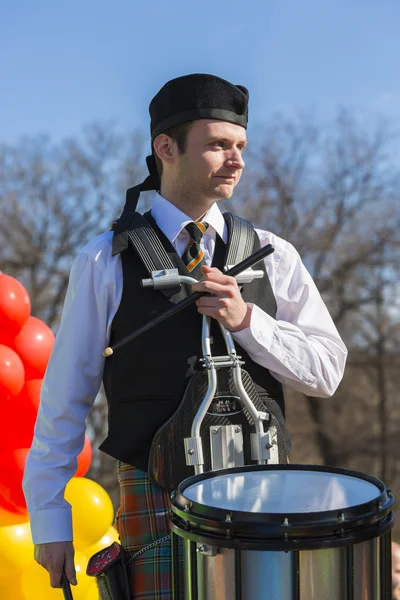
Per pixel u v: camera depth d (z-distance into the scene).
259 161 29.91
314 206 29.69
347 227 29.39
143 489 2.69
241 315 2.63
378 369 28.34
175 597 2.37
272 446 2.69
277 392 2.83
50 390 2.79
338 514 1.99
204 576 2.07
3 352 4.16
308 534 1.96
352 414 28.86
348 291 28.81
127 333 2.72
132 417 2.69
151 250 2.75
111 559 2.65
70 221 29.84
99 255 2.78
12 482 4.14
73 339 2.77
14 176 29.67
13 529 4.16
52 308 29.22
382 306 28.55
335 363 2.87
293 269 2.94
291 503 2.14
